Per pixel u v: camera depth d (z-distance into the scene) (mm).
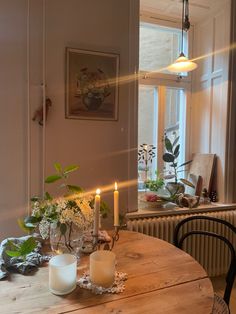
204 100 2816
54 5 2012
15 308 896
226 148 2559
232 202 2598
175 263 1260
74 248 1222
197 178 2711
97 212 1227
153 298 964
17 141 1973
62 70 2051
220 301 1403
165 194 2580
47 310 889
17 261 1192
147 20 2662
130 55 2217
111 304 927
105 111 2176
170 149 2605
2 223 1959
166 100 2826
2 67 1926
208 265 2453
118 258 1310
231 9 2467
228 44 2500
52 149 2049
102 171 2186
